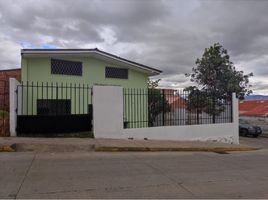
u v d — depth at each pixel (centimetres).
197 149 1334
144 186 703
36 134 1332
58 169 836
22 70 1812
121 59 2061
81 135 1386
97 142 1256
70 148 1148
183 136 1677
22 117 1320
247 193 674
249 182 777
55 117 1365
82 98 1886
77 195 621
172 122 1716
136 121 1648
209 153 1288
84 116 1423
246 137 3256
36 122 1337
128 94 1594
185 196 638
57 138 1303
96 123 1411
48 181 714
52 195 616
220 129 1831
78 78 1958
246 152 1417
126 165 924
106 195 628
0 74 2022
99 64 2045
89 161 962
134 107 1694
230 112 1917
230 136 1875
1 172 783
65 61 1920
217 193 668
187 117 1764
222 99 1923
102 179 750
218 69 2947
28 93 1778
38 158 975
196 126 1730
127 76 2180
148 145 1285
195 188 702
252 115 5509
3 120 1384
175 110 1731
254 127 3269
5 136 1273
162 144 1349
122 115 1462
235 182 771
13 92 1279
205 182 760
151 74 2302
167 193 655
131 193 646
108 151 1173
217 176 832
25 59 1822
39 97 1817
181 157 1128
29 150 1098
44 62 1858
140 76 2255
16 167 841
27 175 759
